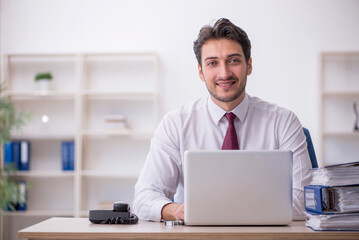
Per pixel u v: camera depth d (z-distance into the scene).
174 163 2.26
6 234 5.09
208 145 2.27
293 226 1.66
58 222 1.75
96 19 5.21
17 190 4.91
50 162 5.25
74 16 5.23
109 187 5.16
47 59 5.27
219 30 2.12
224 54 2.12
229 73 2.13
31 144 5.27
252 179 1.64
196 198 1.64
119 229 1.56
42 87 5.07
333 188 1.57
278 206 1.64
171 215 1.81
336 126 5.00
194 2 5.14
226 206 1.64
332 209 1.57
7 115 4.78
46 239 1.50
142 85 5.20
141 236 1.48
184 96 5.11
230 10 5.09
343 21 5.04
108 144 5.20
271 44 5.05
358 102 5.01
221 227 1.62
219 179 1.63
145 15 5.18
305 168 2.15
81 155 4.99
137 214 2.00
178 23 5.15
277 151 1.65
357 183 1.59
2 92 5.08
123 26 5.20
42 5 5.25
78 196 4.93
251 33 5.06
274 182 1.64
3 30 5.24
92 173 4.91
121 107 5.21
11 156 4.99
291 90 5.02
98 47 5.21
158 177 2.21
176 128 2.29
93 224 1.69
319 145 4.91
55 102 5.27
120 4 5.20
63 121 5.25
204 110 2.32
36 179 5.22
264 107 2.31
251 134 2.27
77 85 5.02
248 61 2.23
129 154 5.19
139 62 5.21
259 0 5.06
